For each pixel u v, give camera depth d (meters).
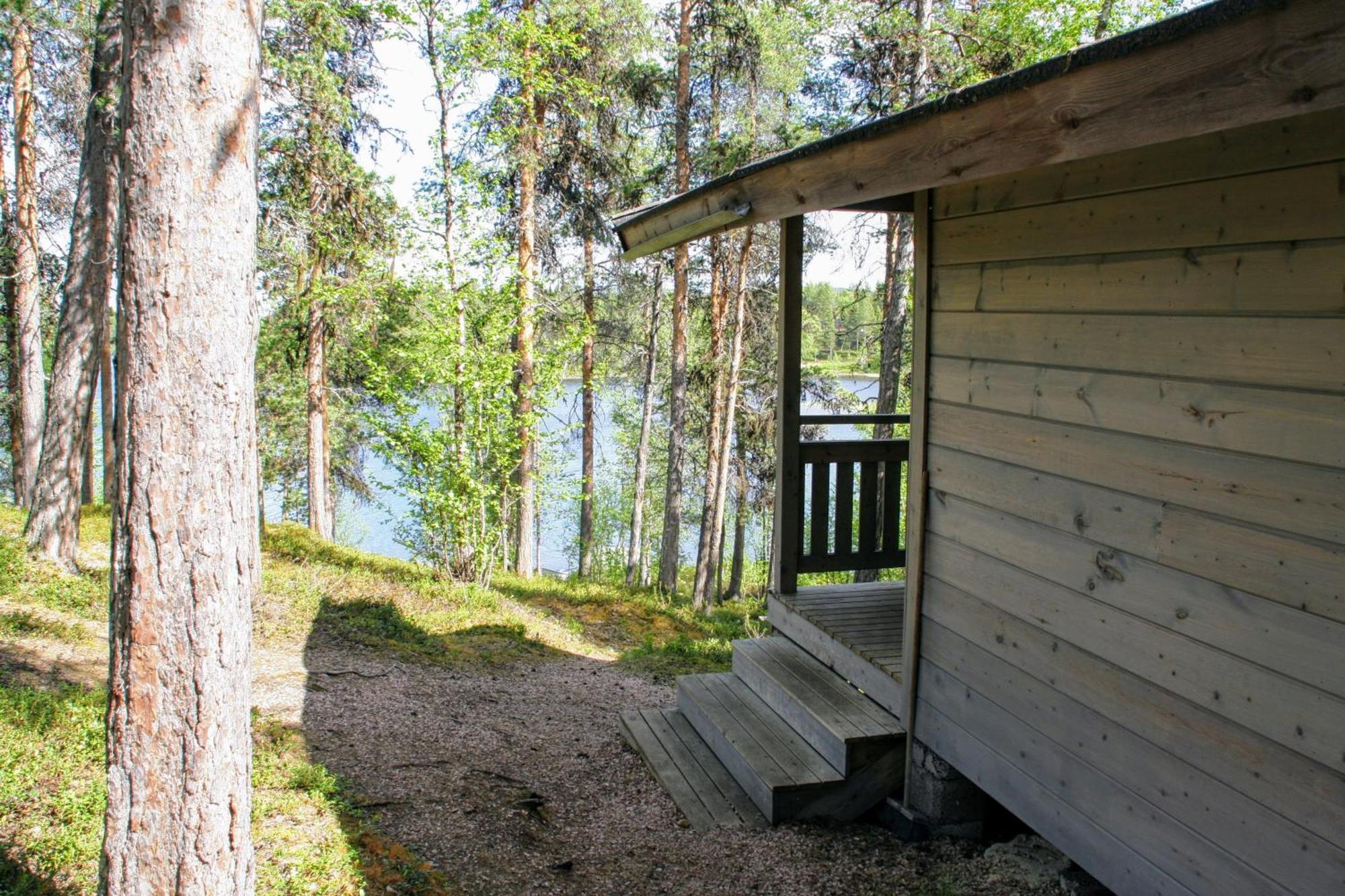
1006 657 3.45
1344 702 2.13
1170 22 1.79
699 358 17.48
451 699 6.61
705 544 16.80
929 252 3.86
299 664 6.91
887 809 4.32
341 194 13.45
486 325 10.80
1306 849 2.24
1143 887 2.78
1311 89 1.55
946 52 11.18
